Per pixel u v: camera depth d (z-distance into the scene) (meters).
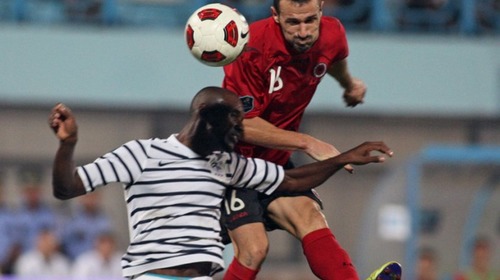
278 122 21.52
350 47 52.91
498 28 54.81
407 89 53.19
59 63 51.59
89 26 52.06
